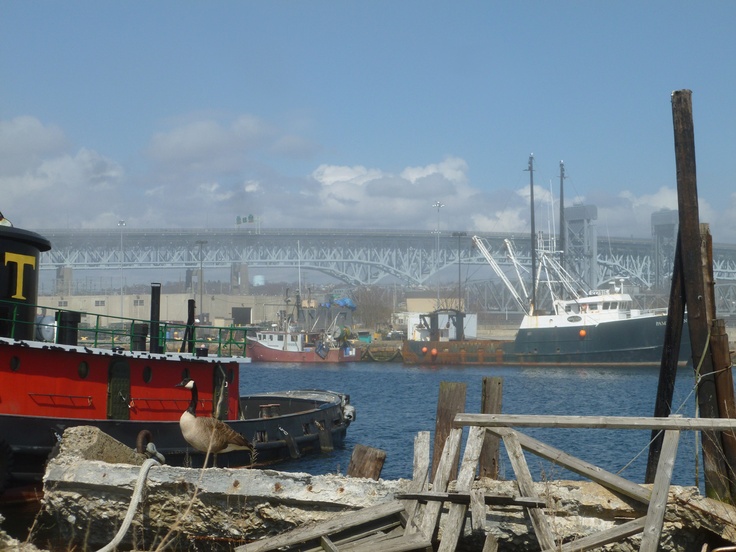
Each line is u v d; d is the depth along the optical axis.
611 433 36.41
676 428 9.85
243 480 11.39
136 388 22.20
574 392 71.69
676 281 14.40
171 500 11.59
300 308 157.62
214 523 11.45
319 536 9.91
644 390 73.19
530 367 106.69
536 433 36.62
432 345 118.12
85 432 12.89
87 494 11.96
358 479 11.20
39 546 12.61
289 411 36.88
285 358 129.38
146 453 14.22
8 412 18.83
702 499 9.87
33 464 18.95
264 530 11.29
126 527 10.95
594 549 9.70
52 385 19.81
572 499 10.15
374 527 10.31
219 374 25.08
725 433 12.57
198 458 23.31
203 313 180.12
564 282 116.00
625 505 9.95
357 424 45.84
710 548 9.85
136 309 178.00
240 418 27.33
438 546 10.08
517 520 10.00
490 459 12.67
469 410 51.66
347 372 107.88
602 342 100.06
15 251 19.52
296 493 11.16
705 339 13.41
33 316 20.08
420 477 10.70
